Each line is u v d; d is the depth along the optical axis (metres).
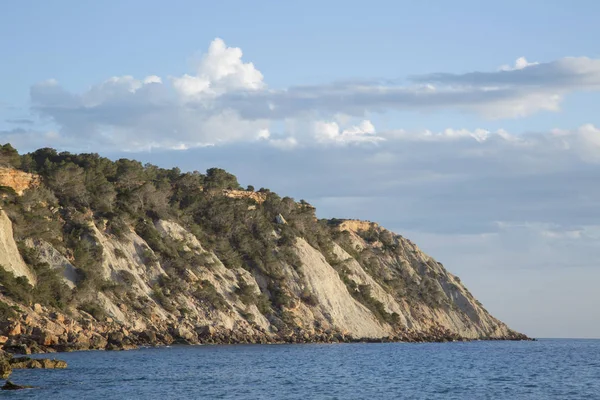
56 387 64.19
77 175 147.25
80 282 119.69
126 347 108.69
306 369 90.50
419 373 90.31
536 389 73.81
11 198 128.62
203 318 134.88
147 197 154.38
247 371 85.19
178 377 76.00
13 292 104.44
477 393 69.81
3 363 69.44
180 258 143.38
